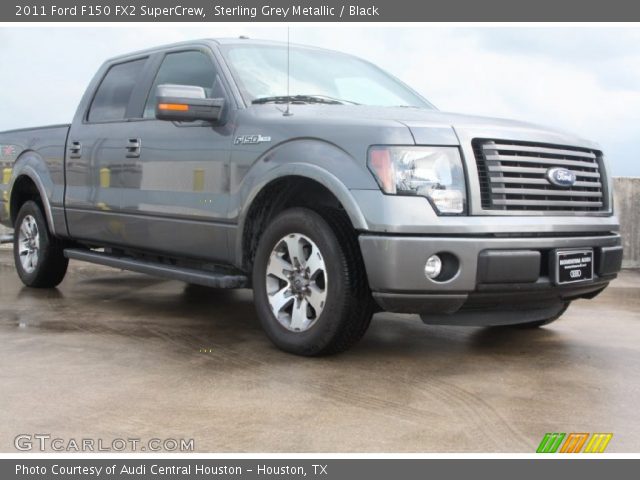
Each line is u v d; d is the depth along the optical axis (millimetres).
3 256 8984
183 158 4691
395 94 5230
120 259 5336
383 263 3598
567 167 4105
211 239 4512
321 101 4645
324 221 3818
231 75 4629
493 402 3248
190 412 3057
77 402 3174
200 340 4395
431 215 3617
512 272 3699
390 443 2748
